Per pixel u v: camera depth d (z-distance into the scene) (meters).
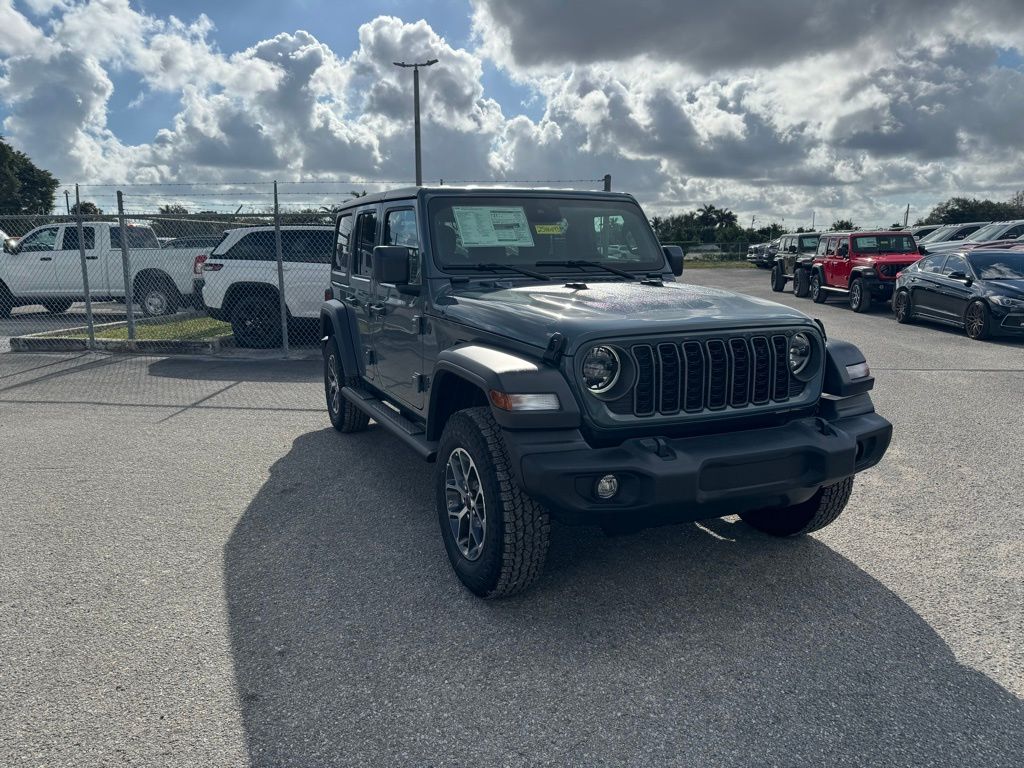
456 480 3.87
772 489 3.42
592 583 3.89
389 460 6.10
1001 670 3.09
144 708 2.86
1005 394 8.47
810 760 2.57
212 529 4.65
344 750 2.63
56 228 16.20
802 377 3.71
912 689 2.96
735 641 3.33
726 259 50.44
